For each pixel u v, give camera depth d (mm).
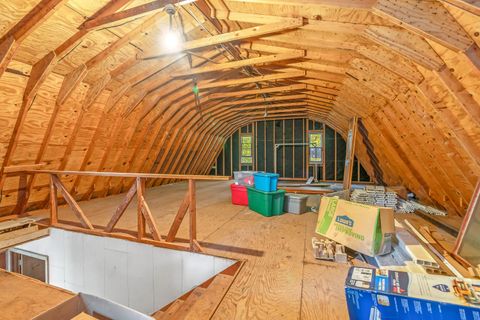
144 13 2354
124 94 3980
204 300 1750
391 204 4359
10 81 2658
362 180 8102
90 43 2883
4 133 2949
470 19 1521
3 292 2041
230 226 3354
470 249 2191
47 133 3422
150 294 2791
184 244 2686
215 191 6527
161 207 4551
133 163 5488
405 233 2510
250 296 1768
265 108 6785
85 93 3523
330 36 2738
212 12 2781
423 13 1675
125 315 935
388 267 2031
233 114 7629
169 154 6652
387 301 1243
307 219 3699
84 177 4602
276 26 2613
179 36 3156
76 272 3244
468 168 2674
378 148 5500
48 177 3936
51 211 3453
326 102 5520
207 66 3916
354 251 2471
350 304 1327
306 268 2168
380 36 2166
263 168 9203
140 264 2840
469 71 1803
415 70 2352
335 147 8352
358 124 5645
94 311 1013
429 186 4078
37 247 3486
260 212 3994
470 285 1271
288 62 3717
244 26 3145
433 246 2520
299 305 1665
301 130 8734
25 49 2547
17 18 2203
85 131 3910
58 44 2676
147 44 3246
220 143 9320
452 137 2555
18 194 3771
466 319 1106
